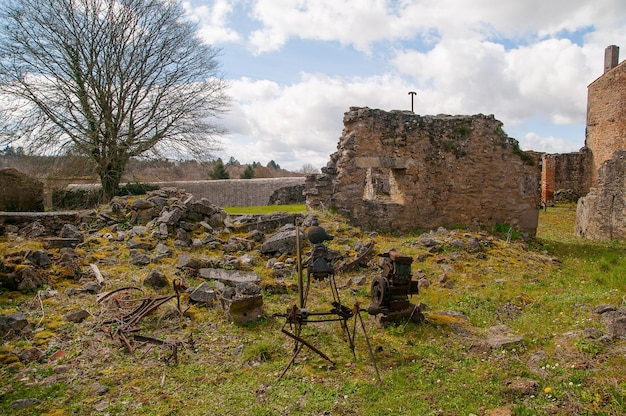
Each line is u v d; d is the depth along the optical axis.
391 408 4.29
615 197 14.08
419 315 6.50
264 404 4.40
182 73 20.56
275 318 6.66
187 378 4.90
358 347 5.73
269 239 9.97
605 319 5.79
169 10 20.08
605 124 28.97
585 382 4.45
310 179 13.42
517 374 4.86
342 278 8.90
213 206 11.58
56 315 6.31
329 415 4.21
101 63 18.66
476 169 13.73
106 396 4.51
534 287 8.48
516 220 14.05
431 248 10.71
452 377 4.89
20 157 18.69
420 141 13.30
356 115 12.96
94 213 11.42
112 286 7.48
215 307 6.89
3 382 4.70
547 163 27.31
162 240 9.76
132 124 19.91
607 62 30.31
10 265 7.18
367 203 13.02
